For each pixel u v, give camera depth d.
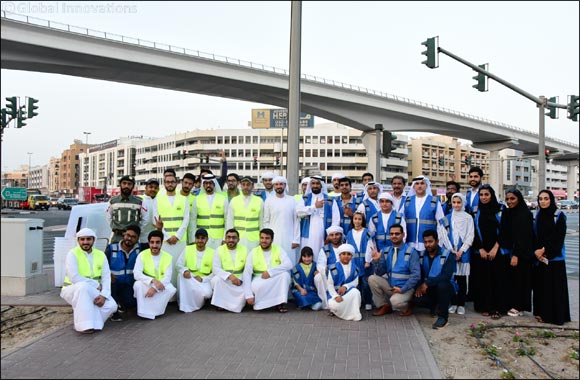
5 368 5.34
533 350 6.20
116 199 8.50
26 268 8.98
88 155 142.50
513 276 8.03
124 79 37.25
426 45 13.40
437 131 60.25
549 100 16.50
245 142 94.19
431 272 7.65
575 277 13.36
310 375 5.19
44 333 6.70
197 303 8.13
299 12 9.65
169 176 8.75
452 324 7.48
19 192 57.78
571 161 87.88
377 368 5.42
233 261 8.18
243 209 8.94
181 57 35.03
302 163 93.38
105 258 7.30
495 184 73.69
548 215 7.64
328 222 9.05
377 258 8.10
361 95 47.25
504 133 65.94
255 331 6.85
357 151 92.25
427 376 5.20
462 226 8.05
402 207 8.82
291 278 8.45
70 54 30.70
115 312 7.58
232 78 37.94
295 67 9.71
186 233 9.02
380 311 7.94
